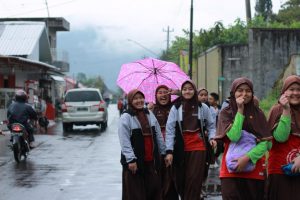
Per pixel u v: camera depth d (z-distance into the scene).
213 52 37.78
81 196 10.74
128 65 11.03
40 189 11.53
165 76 10.62
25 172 13.88
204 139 8.52
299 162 6.29
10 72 30.56
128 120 7.89
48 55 43.12
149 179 7.96
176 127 8.48
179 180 8.49
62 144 20.81
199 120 8.50
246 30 46.50
